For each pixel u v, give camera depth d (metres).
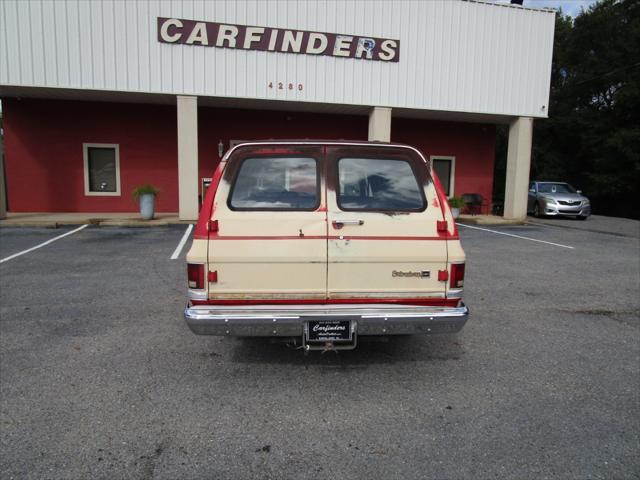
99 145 15.82
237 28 13.35
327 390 3.78
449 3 14.91
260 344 4.74
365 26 14.25
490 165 19.34
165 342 4.76
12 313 5.64
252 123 16.73
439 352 4.60
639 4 27.53
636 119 26.61
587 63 29.30
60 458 2.86
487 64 15.56
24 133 15.36
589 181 29.03
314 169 3.79
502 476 2.73
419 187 3.86
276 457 2.90
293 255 3.68
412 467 2.81
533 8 15.77
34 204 15.67
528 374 4.12
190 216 13.79
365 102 14.56
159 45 13.05
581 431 3.21
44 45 12.48
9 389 3.72
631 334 5.20
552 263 9.16
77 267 8.15
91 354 4.43
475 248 10.84
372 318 3.62
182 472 2.75
